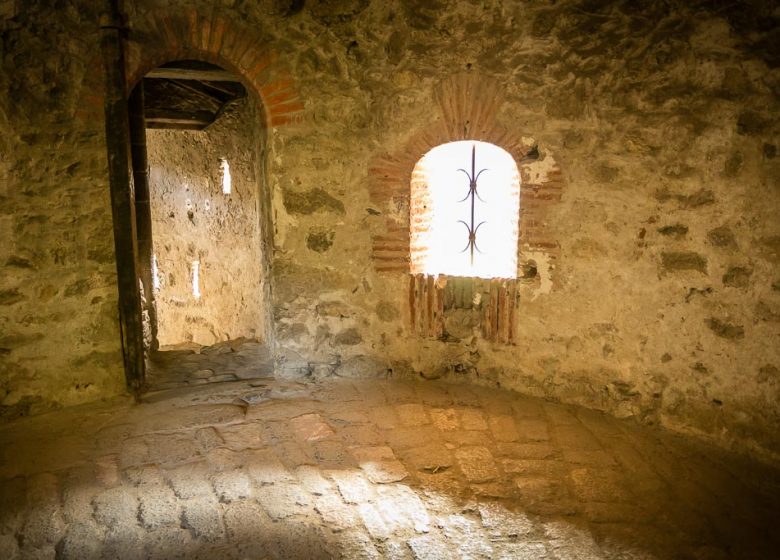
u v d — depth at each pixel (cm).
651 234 358
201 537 264
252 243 674
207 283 789
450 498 297
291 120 408
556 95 374
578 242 383
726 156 326
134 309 400
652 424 370
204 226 767
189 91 650
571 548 262
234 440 348
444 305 424
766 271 317
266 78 399
